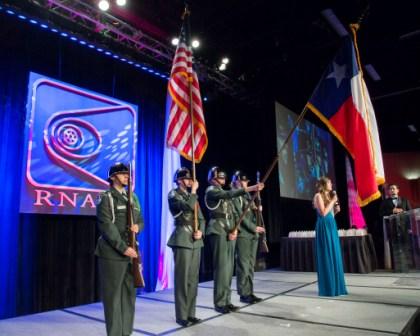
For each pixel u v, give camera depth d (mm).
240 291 4531
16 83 4801
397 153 14898
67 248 5059
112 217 2930
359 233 7387
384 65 8227
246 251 4570
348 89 4629
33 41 5090
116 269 2893
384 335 3016
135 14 5734
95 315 4336
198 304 4512
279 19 6723
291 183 9055
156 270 6238
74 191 5152
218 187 4383
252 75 8633
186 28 4727
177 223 3807
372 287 5324
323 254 4852
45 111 5012
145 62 6293
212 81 7809
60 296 4871
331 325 3373
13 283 4414
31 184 4711
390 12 6434
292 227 9359
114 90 6070
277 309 4086
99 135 5617
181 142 4387
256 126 9211
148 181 6336
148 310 4367
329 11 6457
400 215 6859
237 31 6965
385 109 10688
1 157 4496
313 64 8188
